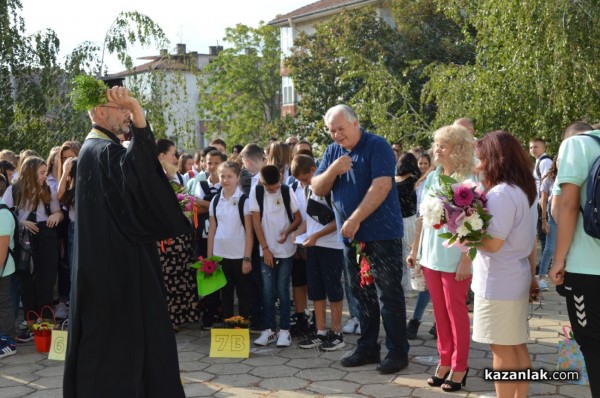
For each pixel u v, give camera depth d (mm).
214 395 5137
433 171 5391
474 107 13148
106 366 3770
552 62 11961
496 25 12875
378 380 5352
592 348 3799
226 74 50250
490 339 4102
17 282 7418
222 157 7707
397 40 27234
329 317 7457
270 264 6449
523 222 4035
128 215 3717
